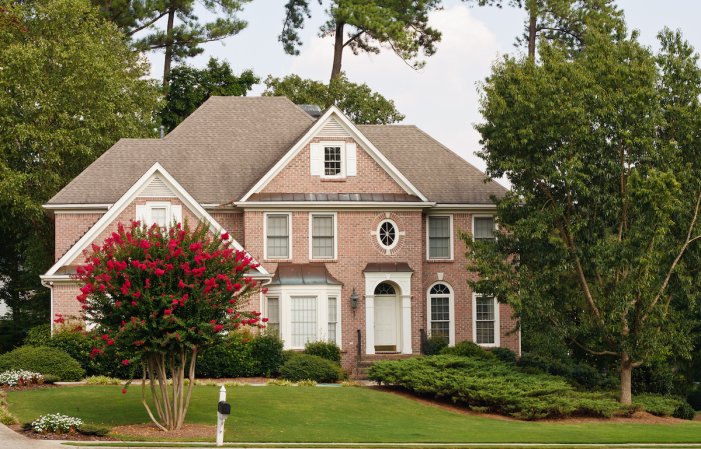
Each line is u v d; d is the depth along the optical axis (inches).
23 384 1365.7
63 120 1957.4
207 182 1827.0
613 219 1501.0
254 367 1565.0
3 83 1907.0
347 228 1776.6
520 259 1568.7
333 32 2721.5
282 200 1754.4
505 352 1715.1
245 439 1032.8
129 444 970.1
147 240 1071.6
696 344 1712.6
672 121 1498.5
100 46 2030.0
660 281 1476.4
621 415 1406.3
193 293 1054.4
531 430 1206.3
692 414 1587.1
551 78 1465.3
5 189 1876.2
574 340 1528.1
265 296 1717.5
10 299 2277.3
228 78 2669.8
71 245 1756.9
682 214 1467.8
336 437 1069.8
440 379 1411.2
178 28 2578.7
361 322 1760.6
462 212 1850.4
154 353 1075.3
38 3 2092.8
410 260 1792.6
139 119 2222.0
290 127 1948.8
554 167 1464.1
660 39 1529.3
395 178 1800.0
